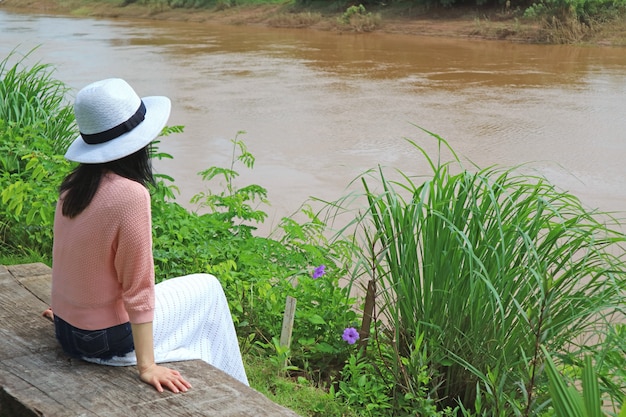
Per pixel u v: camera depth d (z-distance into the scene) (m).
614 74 20.52
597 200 9.50
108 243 2.64
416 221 3.91
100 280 2.71
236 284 4.55
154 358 2.92
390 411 3.83
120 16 44.34
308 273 4.92
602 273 3.86
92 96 2.62
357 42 28.83
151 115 2.75
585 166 11.27
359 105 16.25
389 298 4.21
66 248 2.71
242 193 5.71
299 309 4.53
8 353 3.03
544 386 3.82
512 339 3.86
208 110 15.66
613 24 27.81
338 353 4.30
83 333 2.80
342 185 10.07
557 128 13.89
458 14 32.09
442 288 3.96
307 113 15.35
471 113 15.30
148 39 30.70
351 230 7.84
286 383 3.88
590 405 2.25
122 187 2.62
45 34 33.31
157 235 4.99
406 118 14.84
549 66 22.12
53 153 5.98
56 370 2.91
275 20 36.06
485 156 11.91
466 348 3.95
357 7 33.50
